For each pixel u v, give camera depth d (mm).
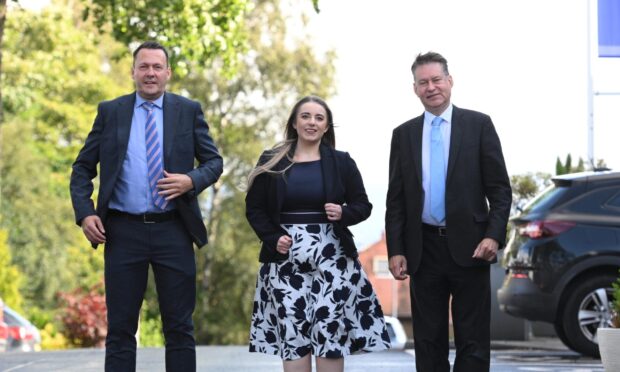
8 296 37250
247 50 27250
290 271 8156
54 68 45469
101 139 8320
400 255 8133
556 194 14453
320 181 8180
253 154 49938
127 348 8234
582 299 14156
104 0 26531
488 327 8125
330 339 8062
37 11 42656
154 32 26062
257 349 8281
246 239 50625
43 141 50312
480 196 8047
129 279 8180
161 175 8227
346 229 8180
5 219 45594
